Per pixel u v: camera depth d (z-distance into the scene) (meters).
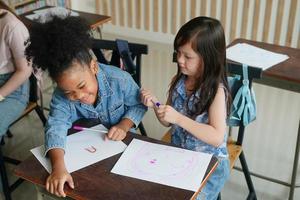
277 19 3.65
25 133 2.68
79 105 1.44
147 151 1.25
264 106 3.03
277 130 2.72
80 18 1.30
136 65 1.85
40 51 1.21
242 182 2.21
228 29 3.96
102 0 4.46
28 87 2.11
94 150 1.26
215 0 3.87
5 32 1.92
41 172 1.17
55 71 1.21
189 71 1.41
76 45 1.21
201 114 1.45
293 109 2.98
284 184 2.09
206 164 1.18
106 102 1.48
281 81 1.87
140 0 4.24
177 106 1.54
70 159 1.22
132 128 1.52
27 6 3.77
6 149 2.52
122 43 1.82
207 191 1.48
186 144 1.53
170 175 1.13
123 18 4.45
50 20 1.25
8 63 2.00
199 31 1.33
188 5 4.05
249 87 1.61
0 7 1.97
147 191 1.08
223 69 1.41
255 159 2.43
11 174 2.27
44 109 2.91
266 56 2.02
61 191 1.09
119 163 1.19
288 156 2.45
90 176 1.14
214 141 1.39
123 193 1.07
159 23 4.29
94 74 1.36
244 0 3.73
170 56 4.00
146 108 1.55
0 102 1.99
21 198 2.11
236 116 1.67
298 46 3.66
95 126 1.43
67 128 1.39
